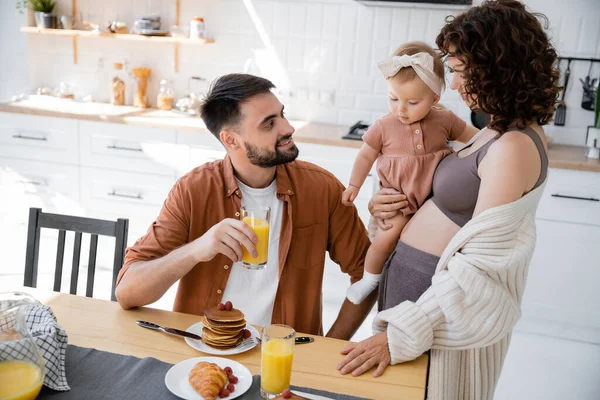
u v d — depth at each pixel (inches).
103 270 161.0
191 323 67.9
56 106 163.0
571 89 146.4
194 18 160.7
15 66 175.2
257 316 75.6
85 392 54.2
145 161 154.3
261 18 160.4
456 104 152.3
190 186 75.4
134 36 160.2
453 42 62.6
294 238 77.0
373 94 157.9
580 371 126.6
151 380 56.3
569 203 131.6
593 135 133.0
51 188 162.2
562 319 137.6
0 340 50.4
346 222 81.0
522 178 61.0
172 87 170.7
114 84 169.9
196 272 74.2
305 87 161.8
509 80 60.4
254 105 70.6
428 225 70.2
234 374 57.4
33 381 50.3
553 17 143.9
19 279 149.7
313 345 64.7
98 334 64.3
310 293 78.3
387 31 153.2
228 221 64.7
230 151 74.3
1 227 168.1
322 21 156.6
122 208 158.9
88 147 156.9
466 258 61.6
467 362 66.1
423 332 61.3
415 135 75.7
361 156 79.9
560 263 135.0
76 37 173.3
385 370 60.9
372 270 78.6
